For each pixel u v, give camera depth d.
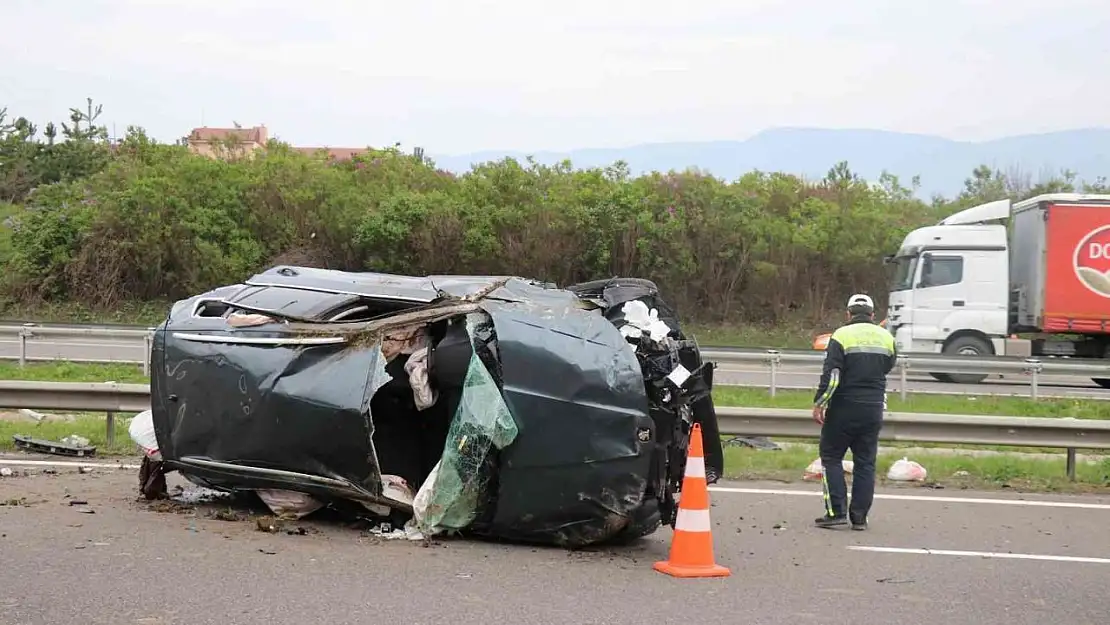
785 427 10.77
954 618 5.54
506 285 7.20
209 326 7.10
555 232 30.41
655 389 6.70
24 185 39.78
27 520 6.89
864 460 8.00
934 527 8.05
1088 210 21.19
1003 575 6.57
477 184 31.52
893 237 30.97
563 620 5.17
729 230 30.89
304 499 7.05
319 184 30.97
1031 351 22.06
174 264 29.81
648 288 7.46
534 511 6.47
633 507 6.40
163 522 6.95
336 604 5.27
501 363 6.38
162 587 5.45
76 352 19.39
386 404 7.19
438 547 6.61
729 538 7.46
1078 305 21.23
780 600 5.76
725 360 17.14
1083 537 7.78
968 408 15.19
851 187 33.94
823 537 7.59
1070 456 10.62
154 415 7.20
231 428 6.83
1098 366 17.06
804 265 31.14
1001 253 21.34
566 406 6.30
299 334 6.81
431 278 7.59
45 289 29.28
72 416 12.05
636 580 6.07
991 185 38.03
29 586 5.39
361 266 30.47
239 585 5.54
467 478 6.49
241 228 30.41
